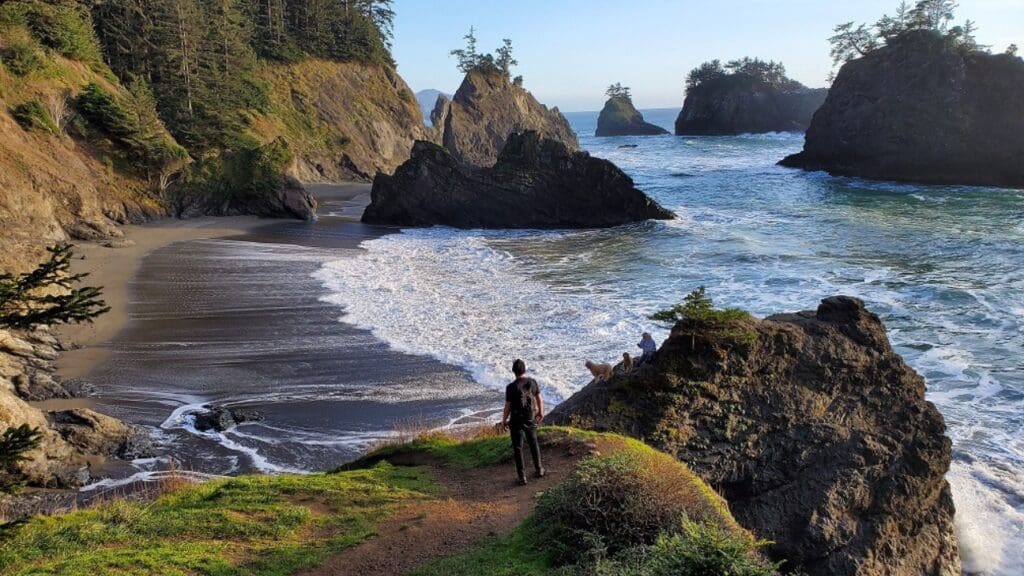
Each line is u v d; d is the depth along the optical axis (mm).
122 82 70688
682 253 37250
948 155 75000
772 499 12359
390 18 137250
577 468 7895
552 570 6574
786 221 48094
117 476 13891
